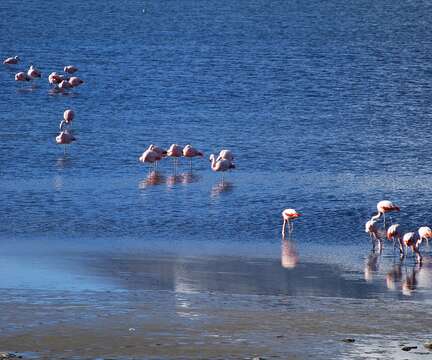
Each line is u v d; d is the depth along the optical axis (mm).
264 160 46625
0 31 95500
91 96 63219
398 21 108938
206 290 26203
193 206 38188
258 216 36938
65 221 35719
